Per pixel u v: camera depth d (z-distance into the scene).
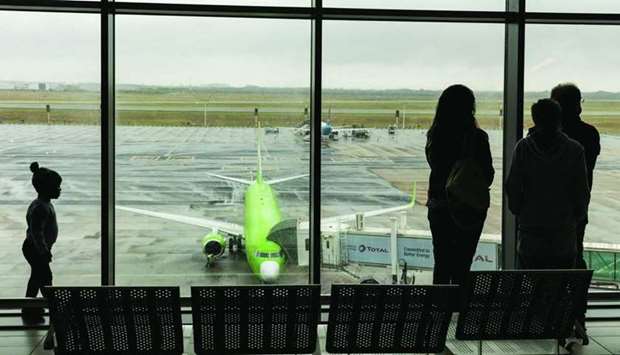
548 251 4.73
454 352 5.04
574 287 4.14
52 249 6.34
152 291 3.83
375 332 4.04
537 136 4.74
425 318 4.02
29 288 5.90
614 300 6.48
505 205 6.58
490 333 4.21
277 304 3.92
